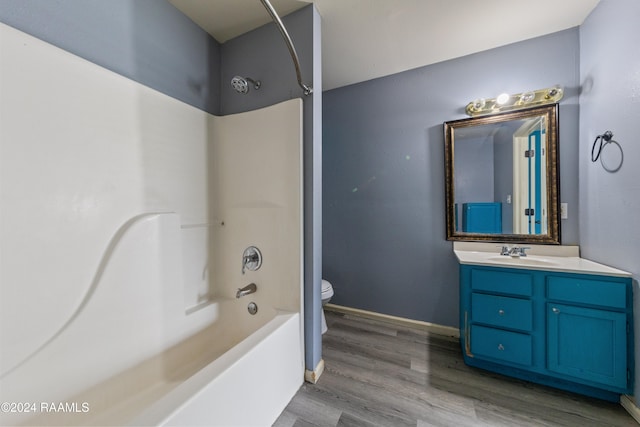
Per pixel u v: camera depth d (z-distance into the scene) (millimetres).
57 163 923
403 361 1595
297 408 1218
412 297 2084
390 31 1600
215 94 1688
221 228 1666
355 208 2287
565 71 1608
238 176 1597
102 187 1063
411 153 2064
